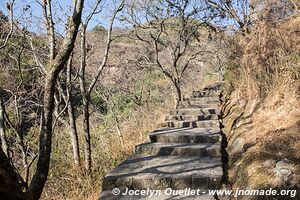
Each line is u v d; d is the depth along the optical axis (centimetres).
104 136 881
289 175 307
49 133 220
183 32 1067
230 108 732
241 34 779
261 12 625
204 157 501
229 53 911
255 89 584
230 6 887
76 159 604
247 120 534
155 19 1020
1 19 562
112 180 424
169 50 1091
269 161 349
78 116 1016
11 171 183
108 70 1143
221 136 558
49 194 532
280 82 516
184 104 940
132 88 1285
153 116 958
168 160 493
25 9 560
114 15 636
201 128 672
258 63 575
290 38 529
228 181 408
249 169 363
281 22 602
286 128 415
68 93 584
